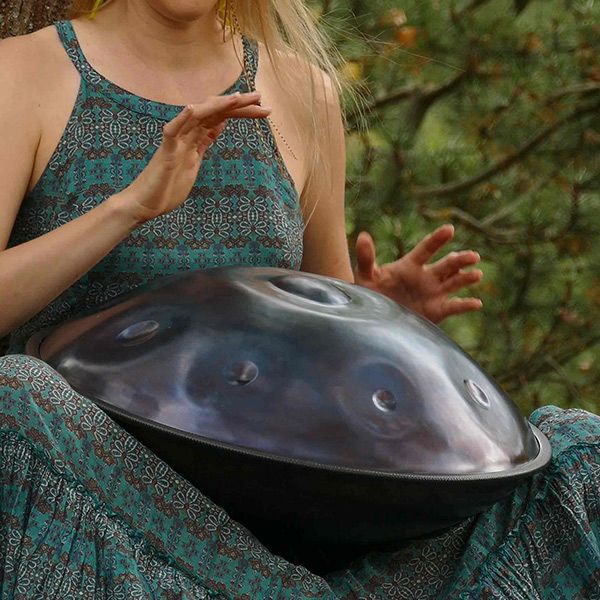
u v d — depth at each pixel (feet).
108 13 17.61
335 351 14.43
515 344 37.09
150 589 13.66
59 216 16.81
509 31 35.42
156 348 14.52
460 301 18.47
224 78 17.92
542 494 15.51
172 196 15.56
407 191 35.37
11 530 13.52
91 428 13.79
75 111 16.93
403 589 14.99
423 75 35.06
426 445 14.14
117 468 13.79
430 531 14.82
